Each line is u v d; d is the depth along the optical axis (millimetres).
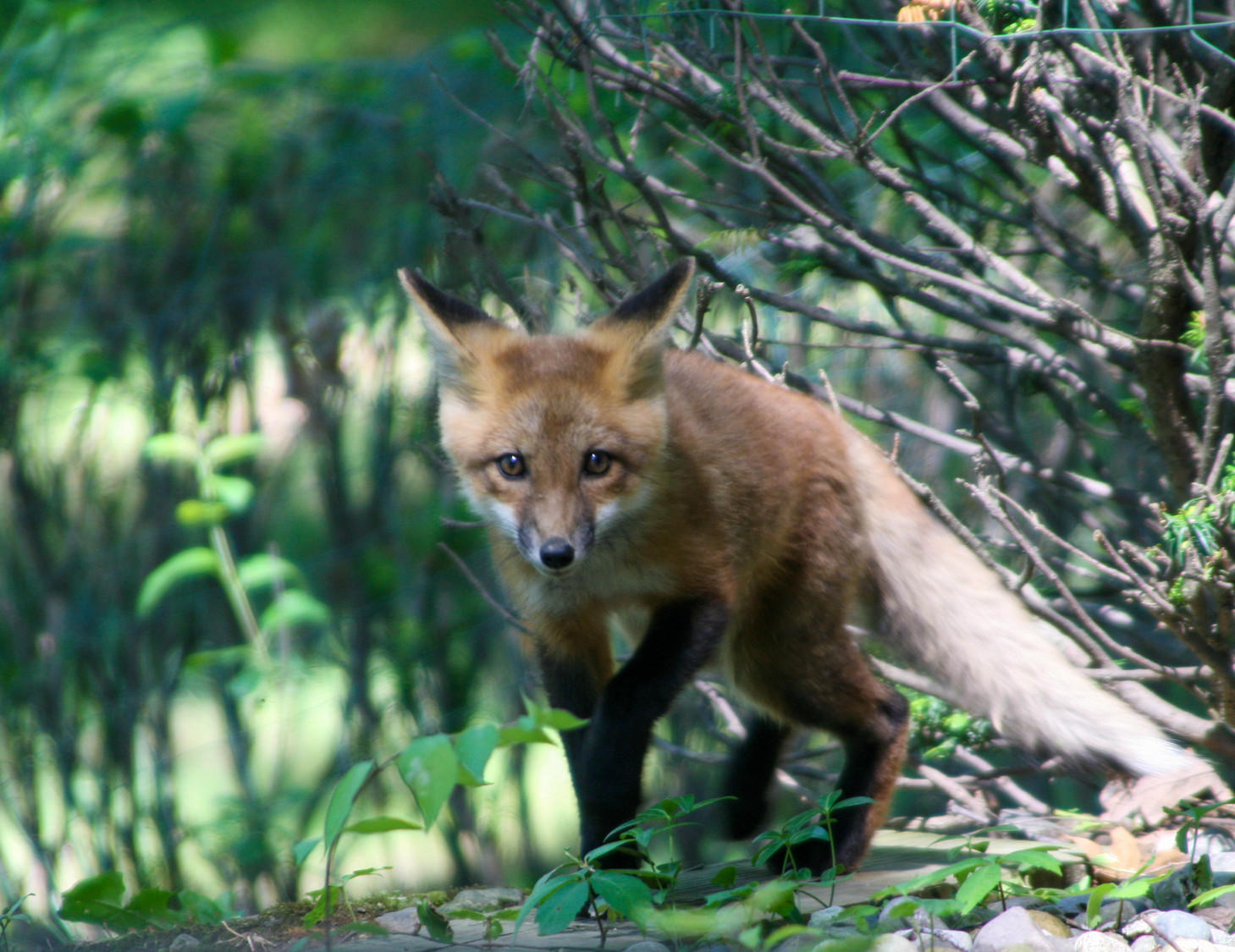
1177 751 6828
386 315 10133
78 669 9828
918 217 8656
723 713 8531
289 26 12203
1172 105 7047
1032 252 8250
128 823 9789
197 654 8859
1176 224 6426
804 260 8203
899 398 10461
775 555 6910
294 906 6312
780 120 8125
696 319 7656
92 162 10484
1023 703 7141
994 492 6773
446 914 5758
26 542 9977
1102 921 5328
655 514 6367
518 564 6691
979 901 4988
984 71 7500
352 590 10078
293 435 10484
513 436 6512
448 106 10547
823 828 5957
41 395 10102
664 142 10359
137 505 10180
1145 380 6852
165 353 10086
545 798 10812
